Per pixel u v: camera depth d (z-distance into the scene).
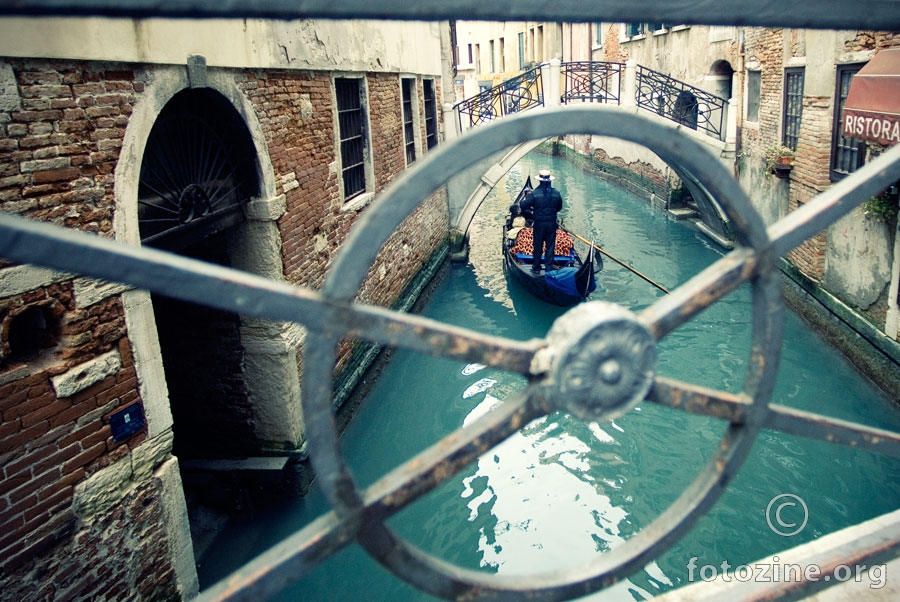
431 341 0.93
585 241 11.50
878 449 1.21
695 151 0.94
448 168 0.86
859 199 1.04
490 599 1.07
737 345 8.95
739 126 12.45
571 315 1.00
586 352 0.96
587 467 6.66
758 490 6.10
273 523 5.77
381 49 8.84
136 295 3.81
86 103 3.50
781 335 1.06
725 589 1.34
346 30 7.45
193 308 5.77
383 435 7.44
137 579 3.97
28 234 0.74
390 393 8.31
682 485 6.30
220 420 6.07
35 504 3.35
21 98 3.15
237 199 5.42
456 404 8.04
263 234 5.59
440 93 13.30
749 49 11.65
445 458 0.98
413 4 0.84
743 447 1.12
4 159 3.09
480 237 15.59
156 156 4.32
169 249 4.45
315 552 0.94
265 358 5.82
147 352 3.91
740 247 1.05
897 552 1.39
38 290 3.28
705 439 6.96
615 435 7.12
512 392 8.16
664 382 1.04
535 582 1.09
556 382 0.97
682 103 15.44
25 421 3.28
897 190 6.68
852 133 6.99
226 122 5.14
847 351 7.98
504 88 14.38
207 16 0.77
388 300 9.23
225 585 0.94
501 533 5.84
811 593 1.34
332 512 0.96
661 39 16.55
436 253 12.56
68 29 3.34
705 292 1.02
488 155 0.88
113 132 3.67
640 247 13.66
